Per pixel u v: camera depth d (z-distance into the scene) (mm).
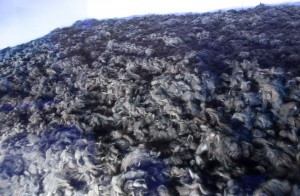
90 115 4879
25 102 5715
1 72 7199
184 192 3225
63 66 6691
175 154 3730
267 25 6809
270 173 3277
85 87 5664
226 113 4148
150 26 8445
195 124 4055
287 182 3035
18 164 4270
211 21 7707
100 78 5723
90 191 3574
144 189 3316
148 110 4547
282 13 7441
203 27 7469
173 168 3514
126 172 3584
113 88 5289
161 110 4480
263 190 3008
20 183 4016
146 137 4152
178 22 8273
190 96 4480
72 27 10312
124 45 6934
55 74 6461
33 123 4984
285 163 3295
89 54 7055
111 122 4660
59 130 4672
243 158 3523
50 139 4520
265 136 3719
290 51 5137
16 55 8266
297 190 2961
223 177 3293
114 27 9000
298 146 3424
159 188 3307
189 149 3771
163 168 3568
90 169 3857
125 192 3361
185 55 5566
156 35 7195
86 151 4090
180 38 6648
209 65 5168
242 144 3613
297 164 3277
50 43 8719
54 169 4008
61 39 8875
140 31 7938
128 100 4836
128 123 4477
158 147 3934
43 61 7277
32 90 6059
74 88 5820
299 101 3994
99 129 4602
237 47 5711
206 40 6355
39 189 3875
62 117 4945
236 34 6488
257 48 5613
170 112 4348
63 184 3754
